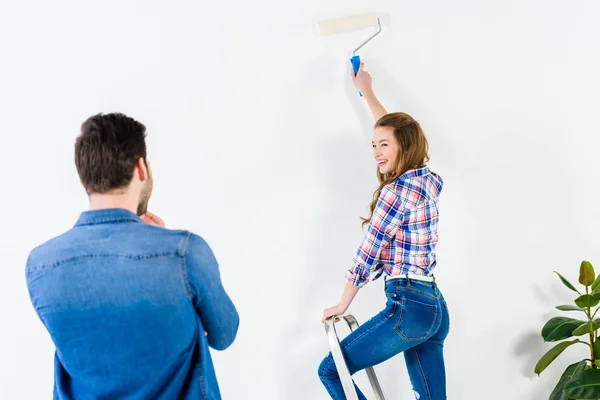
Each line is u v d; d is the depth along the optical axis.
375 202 1.90
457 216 2.16
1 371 1.97
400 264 1.77
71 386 1.24
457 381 2.26
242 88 1.96
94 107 1.89
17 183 1.90
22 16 1.82
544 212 2.22
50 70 1.86
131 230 1.16
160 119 1.93
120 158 1.16
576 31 2.13
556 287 2.27
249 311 2.08
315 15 1.96
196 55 1.92
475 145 2.13
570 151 2.20
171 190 1.96
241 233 2.03
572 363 2.34
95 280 1.12
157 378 1.19
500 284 2.23
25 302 1.95
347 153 2.05
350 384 1.74
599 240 2.28
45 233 1.93
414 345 1.77
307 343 2.13
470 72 2.08
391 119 1.79
